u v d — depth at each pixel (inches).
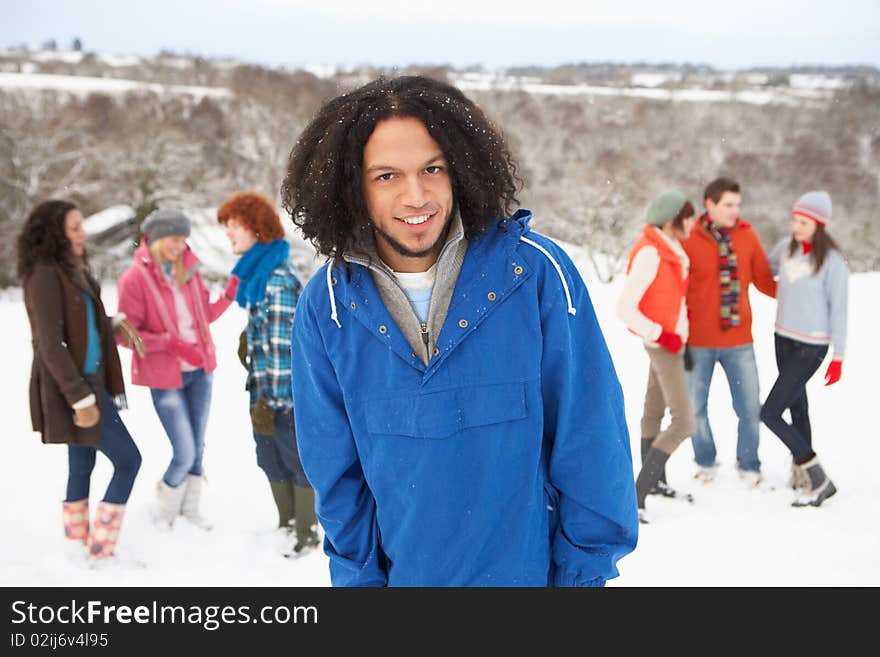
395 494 59.3
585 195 1030.4
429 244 56.1
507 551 58.5
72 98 1031.6
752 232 171.2
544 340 57.6
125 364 315.0
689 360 169.5
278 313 139.4
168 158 963.3
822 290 161.0
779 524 152.9
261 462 149.9
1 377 310.8
